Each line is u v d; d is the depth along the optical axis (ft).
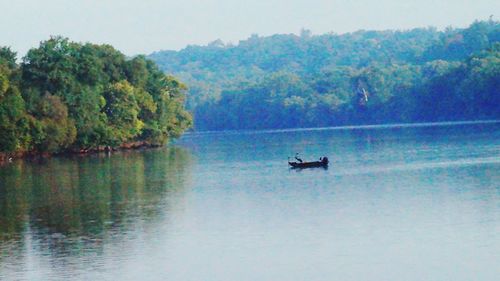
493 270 238.68
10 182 485.56
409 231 291.17
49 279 243.81
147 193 415.85
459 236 279.69
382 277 237.25
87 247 281.95
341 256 260.21
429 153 641.40
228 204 369.71
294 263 254.27
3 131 638.12
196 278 242.37
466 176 449.89
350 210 339.77
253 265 253.44
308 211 341.82
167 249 276.21
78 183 471.21
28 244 289.74
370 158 620.49
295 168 555.28
